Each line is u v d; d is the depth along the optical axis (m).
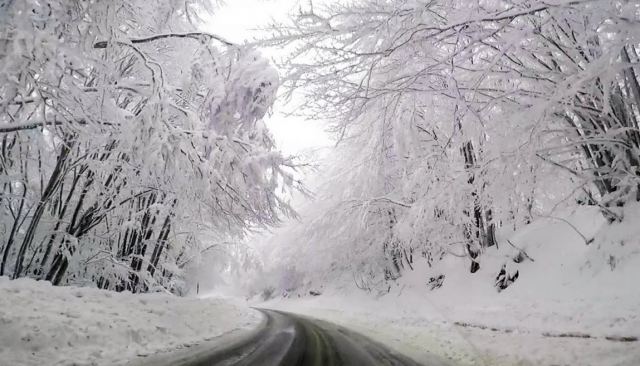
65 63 5.61
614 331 6.68
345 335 9.38
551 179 9.39
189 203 8.55
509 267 12.96
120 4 5.95
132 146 6.72
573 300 9.12
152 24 8.77
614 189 9.80
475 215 14.56
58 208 11.72
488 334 8.58
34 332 4.89
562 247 11.62
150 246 15.63
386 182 16.91
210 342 6.93
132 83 7.21
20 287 6.59
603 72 5.50
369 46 7.59
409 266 20.42
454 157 11.16
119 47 6.53
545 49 7.41
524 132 7.70
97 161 8.95
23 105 5.38
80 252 11.46
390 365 5.54
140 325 6.75
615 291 8.39
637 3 4.89
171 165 7.21
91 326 5.79
